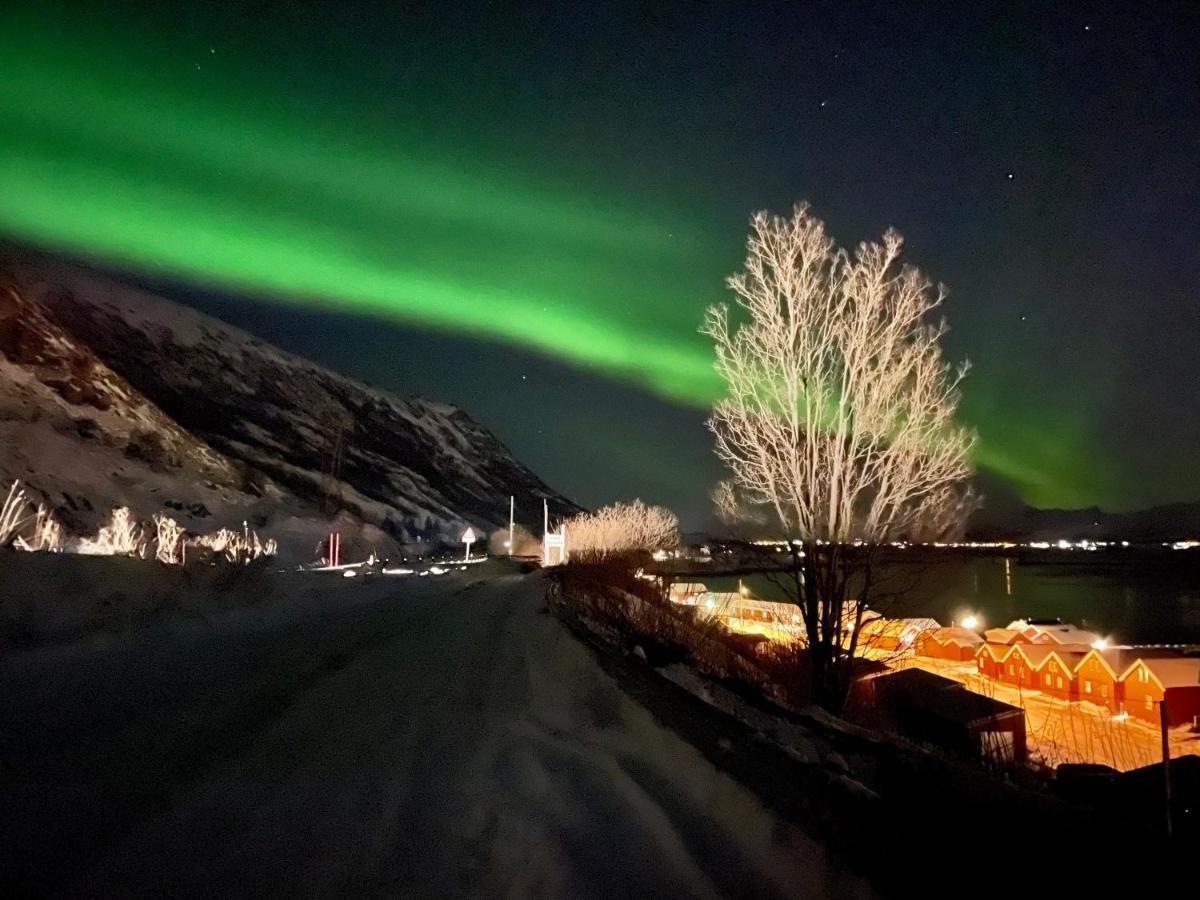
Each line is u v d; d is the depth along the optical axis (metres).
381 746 7.24
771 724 8.45
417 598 26.86
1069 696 23.84
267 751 6.86
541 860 4.78
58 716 7.45
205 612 15.75
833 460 12.02
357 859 4.66
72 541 23.72
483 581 42.16
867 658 13.73
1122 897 4.07
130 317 121.31
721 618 20.58
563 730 8.24
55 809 5.16
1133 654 23.00
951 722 12.17
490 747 7.38
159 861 4.48
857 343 11.73
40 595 12.14
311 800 5.65
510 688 10.55
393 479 125.25
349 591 26.53
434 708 9.06
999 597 52.59
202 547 30.39
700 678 11.32
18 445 45.81
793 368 11.97
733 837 5.25
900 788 5.74
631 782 6.42
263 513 59.53
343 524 71.62
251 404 122.12
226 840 4.83
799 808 5.76
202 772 6.15
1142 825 5.16
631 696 10.10
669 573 27.56
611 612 19.83
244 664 11.35
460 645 15.03
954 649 30.38
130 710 7.95
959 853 4.72
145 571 15.98
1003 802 5.34
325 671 11.33
